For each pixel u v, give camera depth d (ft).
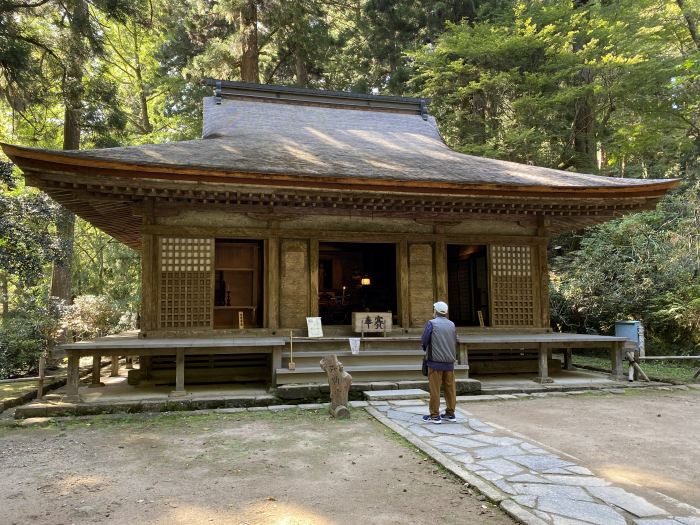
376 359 29.17
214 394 25.64
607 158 73.72
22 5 45.16
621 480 13.74
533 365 34.65
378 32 84.17
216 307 33.40
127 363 39.60
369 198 28.91
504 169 35.42
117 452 16.83
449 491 12.99
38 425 20.80
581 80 63.10
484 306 39.86
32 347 38.78
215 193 26.99
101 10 49.24
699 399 26.27
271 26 73.97
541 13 61.77
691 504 12.07
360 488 13.21
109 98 50.55
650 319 45.75
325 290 52.75
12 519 11.37
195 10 79.51
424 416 20.77
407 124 48.55
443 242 34.22
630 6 61.67
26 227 35.81
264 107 45.85
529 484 13.12
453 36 64.08
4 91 47.44
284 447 17.24
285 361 28.12
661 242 48.75
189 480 13.93
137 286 74.74
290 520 11.19
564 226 39.93
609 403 25.16
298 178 26.81
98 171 24.48
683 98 60.95
